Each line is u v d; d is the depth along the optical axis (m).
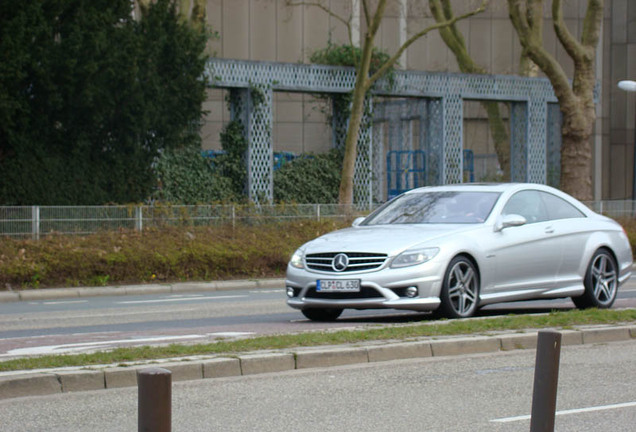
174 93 41.00
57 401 10.80
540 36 48.50
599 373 12.73
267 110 47.28
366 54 44.47
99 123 37.62
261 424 9.80
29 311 22.41
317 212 36.53
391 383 11.96
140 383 5.29
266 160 47.34
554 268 18.95
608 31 78.69
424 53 73.06
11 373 11.29
